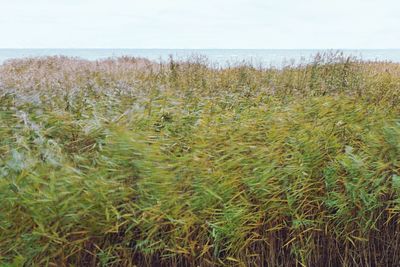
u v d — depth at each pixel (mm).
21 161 2432
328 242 2727
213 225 2443
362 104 3711
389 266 2818
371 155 2859
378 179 2711
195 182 2527
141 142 2734
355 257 2756
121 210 2428
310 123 3182
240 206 2531
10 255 2248
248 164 2662
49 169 2428
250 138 3027
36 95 3842
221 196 2531
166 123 3309
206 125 3229
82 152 2865
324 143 2910
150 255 2492
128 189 2420
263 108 3680
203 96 4492
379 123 3270
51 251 2297
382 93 4484
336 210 2746
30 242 2254
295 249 2629
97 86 4688
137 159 2570
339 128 3127
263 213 2576
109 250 2391
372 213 2713
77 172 2408
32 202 2219
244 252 2592
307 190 2658
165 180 2488
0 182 2254
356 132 3135
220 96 4441
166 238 2484
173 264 2525
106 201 2350
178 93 4500
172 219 2404
